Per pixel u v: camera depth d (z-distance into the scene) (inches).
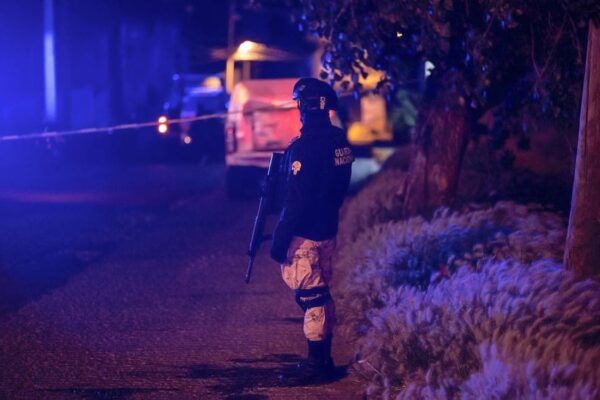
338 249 1438.2
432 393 631.2
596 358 622.5
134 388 769.6
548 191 1491.1
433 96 1298.0
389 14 1016.2
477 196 1454.2
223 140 3885.3
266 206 802.8
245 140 2317.9
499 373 571.2
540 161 1642.5
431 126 1300.4
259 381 790.5
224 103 4099.4
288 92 2324.1
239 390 765.3
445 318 724.0
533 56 1034.7
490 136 1318.9
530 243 990.4
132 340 933.8
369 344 780.6
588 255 803.4
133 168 3437.5
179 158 3941.9
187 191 2571.4
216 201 2314.2
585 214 802.2
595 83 786.2
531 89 1114.1
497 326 679.7
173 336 951.0
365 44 1088.8
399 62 1160.2
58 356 869.8
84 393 754.2
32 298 1136.8
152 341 929.5
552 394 526.3
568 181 1514.5
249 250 808.3
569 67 1054.4
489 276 784.3
